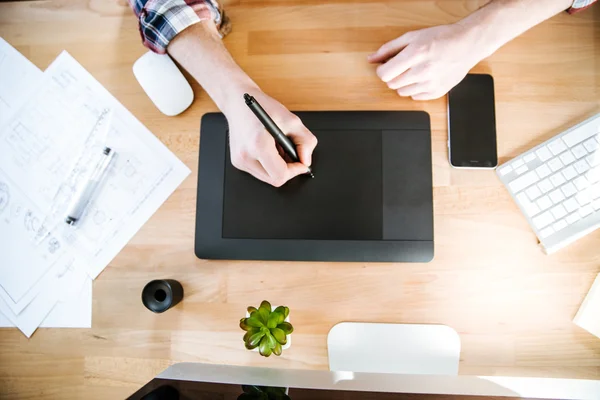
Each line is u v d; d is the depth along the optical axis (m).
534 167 0.69
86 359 0.72
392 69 0.70
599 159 0.68
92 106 0.77
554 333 0.68
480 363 0.68
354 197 0.71
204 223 0.72
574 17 0.73
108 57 0.77
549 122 0.72
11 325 0.73
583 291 0.68
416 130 0.72
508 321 0.69
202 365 0.55
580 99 0.72
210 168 0.73
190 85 0.75
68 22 0.78
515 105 0.72
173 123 0.75
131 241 0.74
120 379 0.72
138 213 0.74
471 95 0.72
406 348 0.68
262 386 0.51
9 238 0.75
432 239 0.70
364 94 0.74
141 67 0.71
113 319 0.73
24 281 0.74
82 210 0.74
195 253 0.71
